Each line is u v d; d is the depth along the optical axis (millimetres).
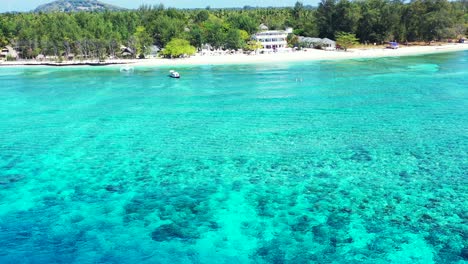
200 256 25688
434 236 26891
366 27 181625
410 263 24344
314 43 174750
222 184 35688
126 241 27438
